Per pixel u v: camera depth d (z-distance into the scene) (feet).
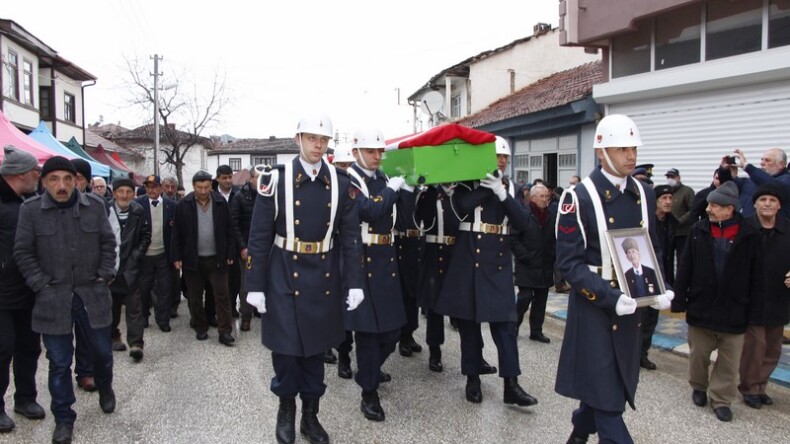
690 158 30.86
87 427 14.26
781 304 15.43
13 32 62.75
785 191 18.84
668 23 31.45
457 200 15.28
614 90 34.06
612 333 10.59
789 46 25.48
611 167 10.72
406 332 20.08
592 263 10.78
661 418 14.90
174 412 15.21
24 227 13.28
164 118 105.70
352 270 12.91
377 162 16.29
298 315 12.28
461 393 16.46
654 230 11.33
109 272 14.49
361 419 14.69
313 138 12.31
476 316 14.79
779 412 15.44
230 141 170.19
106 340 14.80
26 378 14.75
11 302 13.87
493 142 14.83
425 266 17.06
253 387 17.08
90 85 87.10
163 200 23.67
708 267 15.06
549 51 63.31
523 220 15.21
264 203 12.37
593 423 11.57
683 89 30.45
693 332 15.69
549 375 18.02
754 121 27.61
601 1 33.78
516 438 13.52
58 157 13.64
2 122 32.71
